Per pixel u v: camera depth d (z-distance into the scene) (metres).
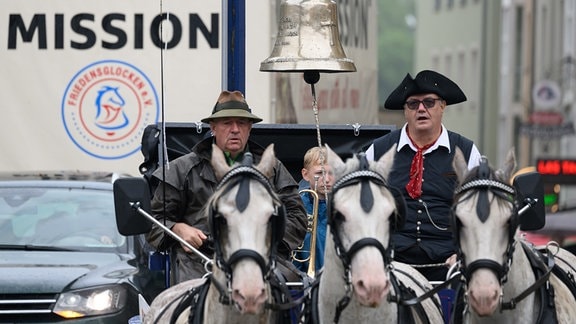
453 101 12.80
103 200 16.39
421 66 87.00
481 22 74.75
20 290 14.60
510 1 74.00
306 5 12.73
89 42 18.38
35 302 14.60
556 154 72.81
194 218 12.84
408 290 11.30
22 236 15.73
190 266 12.85
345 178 10.38
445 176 12.19
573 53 71.75
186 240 12.38
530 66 72.81
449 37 80.75
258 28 17.66
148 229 11.54
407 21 121.00
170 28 18.14
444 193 12.70
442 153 12.77
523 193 11.35
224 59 16.02
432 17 84.38
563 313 11.30
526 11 73.50
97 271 15.06
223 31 15.98
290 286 12.12
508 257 10.48
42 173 17.36
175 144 14.48
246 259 10.01
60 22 18.41
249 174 10.32
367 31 21.94
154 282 15.44
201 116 18.17
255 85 17.69
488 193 10.47
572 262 13.03
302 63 12.55
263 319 10.76
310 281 11.73
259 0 17.64
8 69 18.44
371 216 10.15
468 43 77.12
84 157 18.42
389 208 10.21
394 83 117.06
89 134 18.41
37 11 18.42
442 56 82.12
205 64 18.14
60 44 18.41
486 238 10.34
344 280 10.50
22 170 18.48
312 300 11.03
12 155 18.48
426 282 12.24
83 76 18.39
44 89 18.45
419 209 12.72
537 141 72.31
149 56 18.25
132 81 18.28
